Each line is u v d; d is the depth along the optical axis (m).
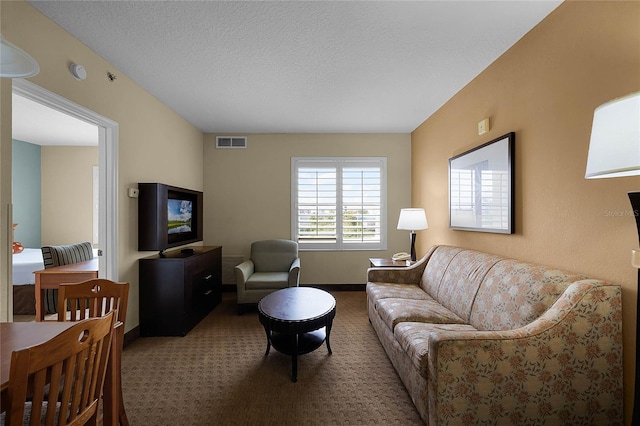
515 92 2.13
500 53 2.26
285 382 2.02
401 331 1.91
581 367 1.39
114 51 2.23
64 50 1.97
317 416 1.68
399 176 4.44
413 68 2.48
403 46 2.15
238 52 2.23
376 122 3.94
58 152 5.11
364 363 2.27
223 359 2.34
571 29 1.66
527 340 1.38
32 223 4.97
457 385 1.36
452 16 1.82
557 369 1.39
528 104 2.01
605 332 1.40
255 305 3.67
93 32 1.99
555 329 1.39
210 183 4.39
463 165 2.80
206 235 4.38
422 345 1.63
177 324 2.80
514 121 2.15
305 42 2.10
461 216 2.85
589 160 1.12
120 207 2.54
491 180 2.38
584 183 1.60
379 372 2.15
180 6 1.74
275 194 4.40
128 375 2.10
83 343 0.92
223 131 4.35
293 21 1.87
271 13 1.79
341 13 1.79
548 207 1.84
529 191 2.00
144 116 2.89
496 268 2.03
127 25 1.92
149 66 2.45
